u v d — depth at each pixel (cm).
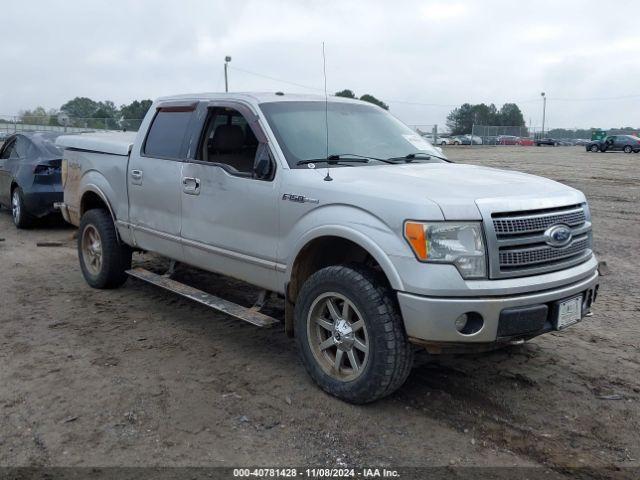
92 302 643
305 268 451
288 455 359
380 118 571
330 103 548
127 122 4259
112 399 425
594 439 379
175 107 580
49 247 930
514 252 380
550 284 389
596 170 2366
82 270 704
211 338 543
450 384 450
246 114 501
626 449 368
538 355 504
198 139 537
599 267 494
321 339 438
